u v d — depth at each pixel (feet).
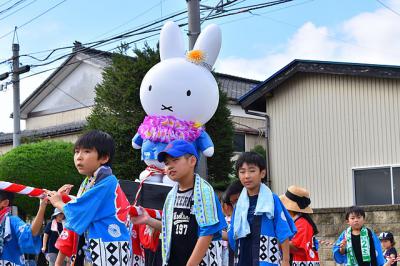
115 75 43.62
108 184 14.65
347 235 26.23
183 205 15.15
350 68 47.42
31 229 17.38
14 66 60.90
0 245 17.72
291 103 51.16
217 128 44.37
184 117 23.09
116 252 14.46
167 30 24.99
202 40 24.63
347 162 48.03
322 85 49.73
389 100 46.50
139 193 20.81
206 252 15.42
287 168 50.93
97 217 14.44
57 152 49.62
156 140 22.34
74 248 15.05
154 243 19.08
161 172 22.40
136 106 42.57
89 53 79.46
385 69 45.85
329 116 49.24
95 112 44.45
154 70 23.72
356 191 47.47
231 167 45.21
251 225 18.08
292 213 22.39
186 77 23.12
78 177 50.06
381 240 31.86
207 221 14.53
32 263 29.30
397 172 45.68
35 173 48.24
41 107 87.40
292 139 50.88
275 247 17.95
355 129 47.85
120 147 41.91
